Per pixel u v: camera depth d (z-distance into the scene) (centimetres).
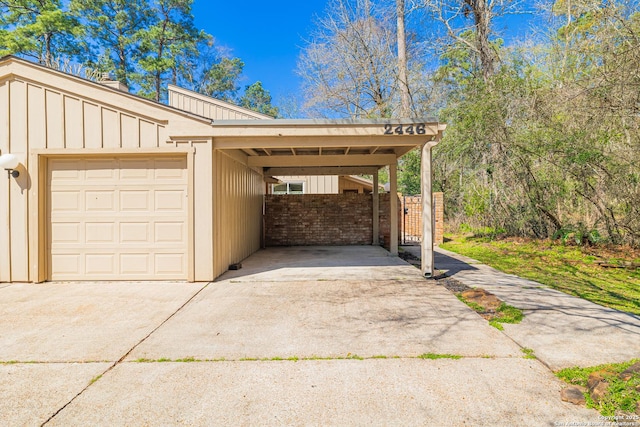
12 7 2222
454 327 415
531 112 1054
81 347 364
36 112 652
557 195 1062
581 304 504
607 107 839
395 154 1011
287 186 1691
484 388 277
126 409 254
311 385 286
